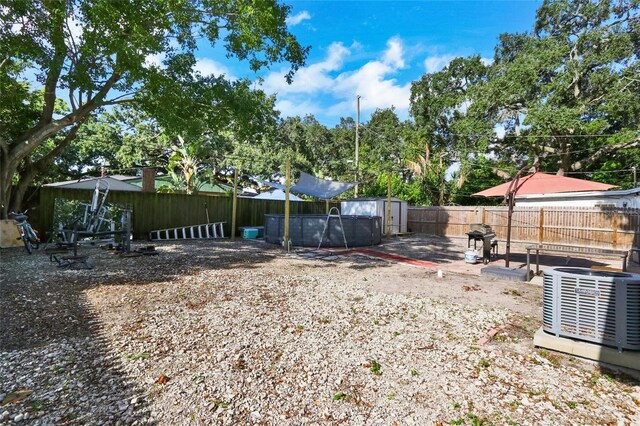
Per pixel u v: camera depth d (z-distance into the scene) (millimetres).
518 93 19359
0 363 2678
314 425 2031
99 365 2689
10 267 6453
